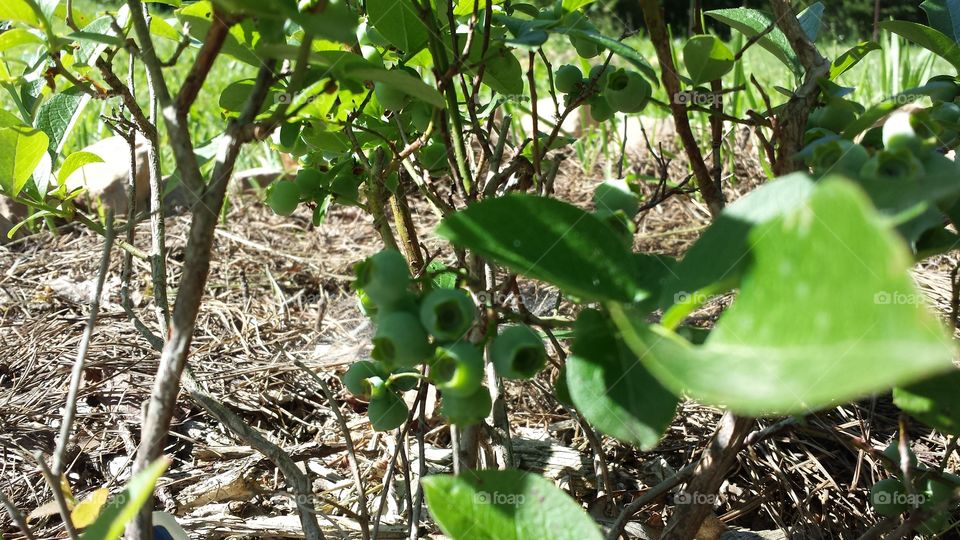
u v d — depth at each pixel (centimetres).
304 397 41
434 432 35
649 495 26
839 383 9
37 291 52
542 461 35
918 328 8
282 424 39
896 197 13
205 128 80
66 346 45
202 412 40
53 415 39
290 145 25
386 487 26
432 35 23
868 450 25
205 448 37
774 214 14
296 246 61
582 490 33
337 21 15
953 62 25
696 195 64
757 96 86
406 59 24
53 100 29
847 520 32
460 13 26
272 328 49
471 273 23
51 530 31
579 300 18
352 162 28
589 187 68
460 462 24
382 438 37
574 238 17
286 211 27
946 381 20
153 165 28
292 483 26
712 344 11
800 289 10
